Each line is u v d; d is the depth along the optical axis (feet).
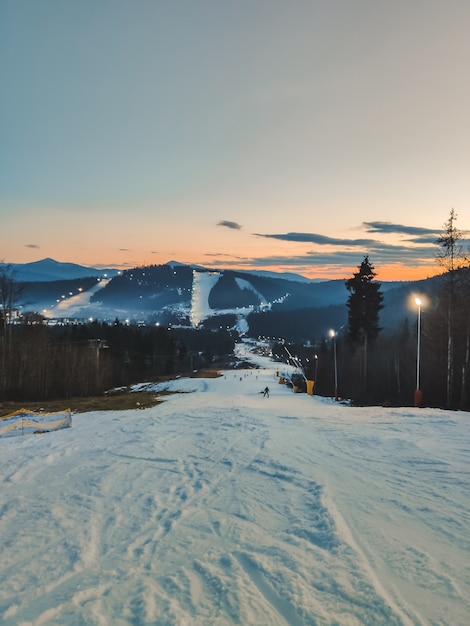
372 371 170.19
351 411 67.77
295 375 286.87
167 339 351.87
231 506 24.25
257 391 171.01
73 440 49.83
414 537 18.60
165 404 99.86
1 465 37.22
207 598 14.34
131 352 291.99
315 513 22.09
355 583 14.75
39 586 15.93
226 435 49.29
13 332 191.72
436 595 14.02
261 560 16.97
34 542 20.22
